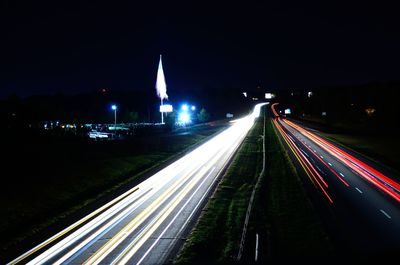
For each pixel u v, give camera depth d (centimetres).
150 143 7631
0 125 8094
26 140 6556
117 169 5141
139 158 5981
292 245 2538
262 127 12006
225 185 4316
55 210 3475
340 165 5438
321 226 2864
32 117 8850
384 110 13025
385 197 3669
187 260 2327
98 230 2872
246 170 5238
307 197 3706
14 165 4522
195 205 3516
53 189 3962
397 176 4647
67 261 2336
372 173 4834
